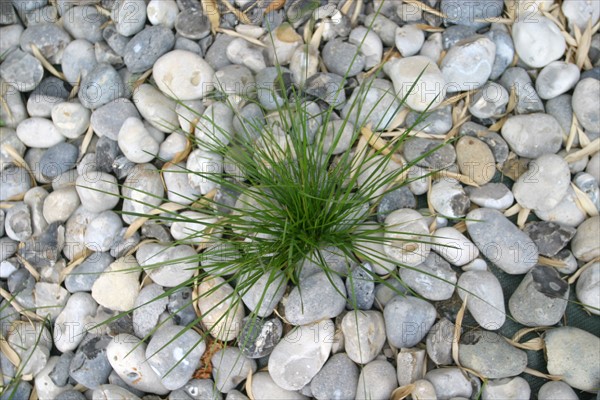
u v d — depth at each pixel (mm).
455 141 517
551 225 495
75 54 553
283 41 539
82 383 496
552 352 470
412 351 470
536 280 479
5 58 563
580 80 519
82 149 545
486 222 492
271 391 477
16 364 509
